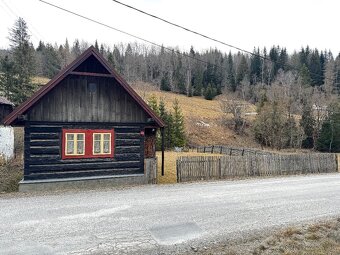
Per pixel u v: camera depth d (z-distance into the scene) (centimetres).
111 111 1589
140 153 1655
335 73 8088
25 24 4553
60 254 687
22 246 726
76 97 1513
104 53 11569
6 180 1673
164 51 12150
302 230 858
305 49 11281
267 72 10269
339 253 699
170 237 804
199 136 5312
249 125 5934
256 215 1020
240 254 691
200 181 1706
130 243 759
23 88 4094
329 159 2366
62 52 10944
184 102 7419
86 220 927
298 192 1430
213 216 995
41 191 1363
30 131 1433
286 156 2147
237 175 1914
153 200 1192
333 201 1257
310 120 5250
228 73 10488
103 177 1544
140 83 8925
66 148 1493
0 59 4638
